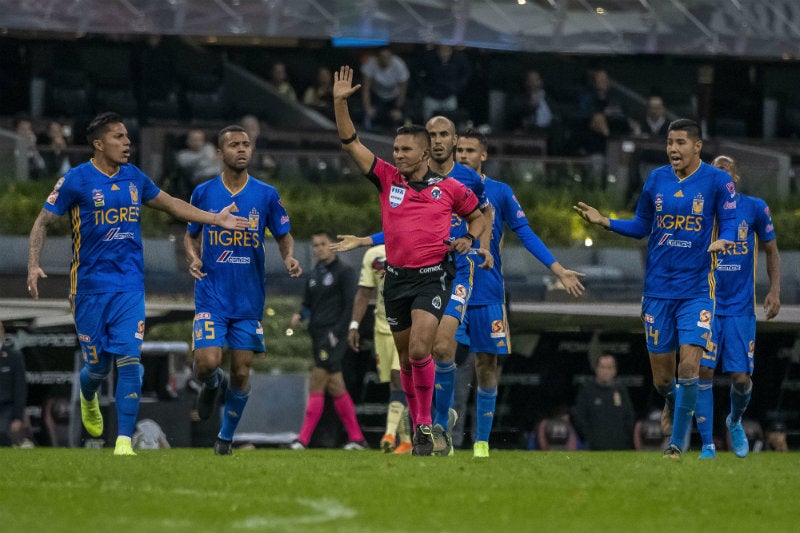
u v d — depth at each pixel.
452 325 29.80
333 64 82.38
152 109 71.88
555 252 53.03
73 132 64.50
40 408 44.28
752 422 50.16
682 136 29.44
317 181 58.09
